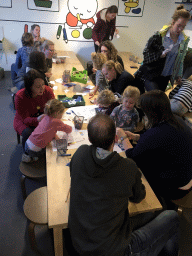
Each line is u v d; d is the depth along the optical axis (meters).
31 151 2.01
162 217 1.58
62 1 4.79
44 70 2.80
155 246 1.47
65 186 1.57
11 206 2.28
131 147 1.90
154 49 2.68
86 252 1.21
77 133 2.09
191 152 1.64
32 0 4.66
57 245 1.55
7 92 4.40
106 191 1.19
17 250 1.91
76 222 1.25
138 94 2.01
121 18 5.34
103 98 2.22
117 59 3.24
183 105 2.46
